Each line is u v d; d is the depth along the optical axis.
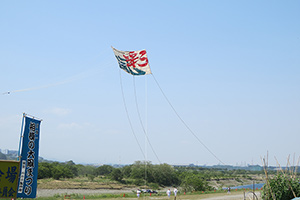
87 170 149.00
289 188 20.91
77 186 103.19
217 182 145.75
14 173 23.56
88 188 101.44
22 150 26.12
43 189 92.06
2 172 23.19
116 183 116.06
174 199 50.50
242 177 173.62
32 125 27.27
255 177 178.12
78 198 55.56
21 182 25.81
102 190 100.69
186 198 52.62
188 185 79.12
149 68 35.09
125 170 131.25
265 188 21.23
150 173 116.44
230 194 60.16
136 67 34.91
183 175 118.50
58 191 91.12
